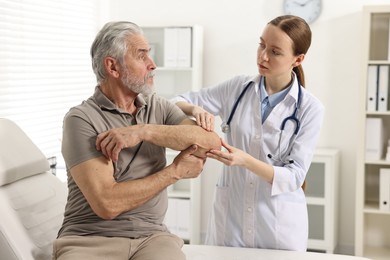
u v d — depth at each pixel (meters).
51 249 2.08
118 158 1.99
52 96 3.87
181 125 2.06
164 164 2.11
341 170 4.28
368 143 3.87
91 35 4.48
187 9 4.54
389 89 3.89
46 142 3.76
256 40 4.41
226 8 4.45
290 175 2.31
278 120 2.39
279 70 2.29
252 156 2.41
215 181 4.55
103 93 2.05
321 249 4.14
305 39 2.29
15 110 3.45
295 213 2.42
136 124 2.07
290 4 4.27
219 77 4.51
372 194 4.11
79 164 1.91
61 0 3.98
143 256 1.93
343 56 4.21
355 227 4.09
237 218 2.46
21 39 3.51
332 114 4.27
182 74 4.55
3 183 2.06
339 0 4.18
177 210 4.42
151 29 4.53
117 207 1.90
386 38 3.99
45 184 2.29
